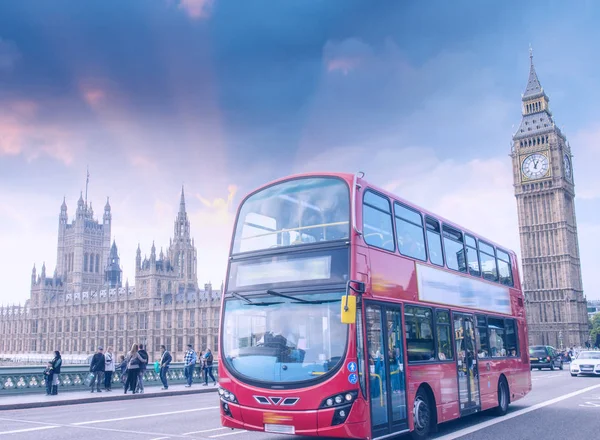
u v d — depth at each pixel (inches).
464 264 709.3
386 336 493.0
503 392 761.0
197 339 5684.1
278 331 469.4
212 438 551.2
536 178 5625.0
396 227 556.1
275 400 445.4
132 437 556.7
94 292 7327.8
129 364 1154.0
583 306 5679.1
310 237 495.5
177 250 7086.6
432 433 586.6
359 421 435.5
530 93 5841.5
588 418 697.0
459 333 652.1
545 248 5502.0
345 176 504.7
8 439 550.3
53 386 1074.1
